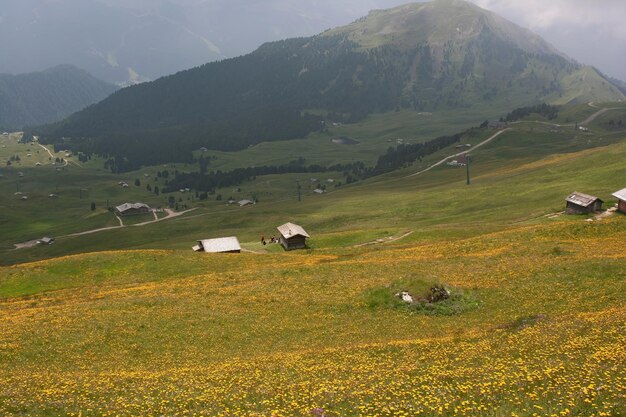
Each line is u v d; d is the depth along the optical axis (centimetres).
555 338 3064
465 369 2525
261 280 6794
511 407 1781
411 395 2088
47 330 4681
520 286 5209
